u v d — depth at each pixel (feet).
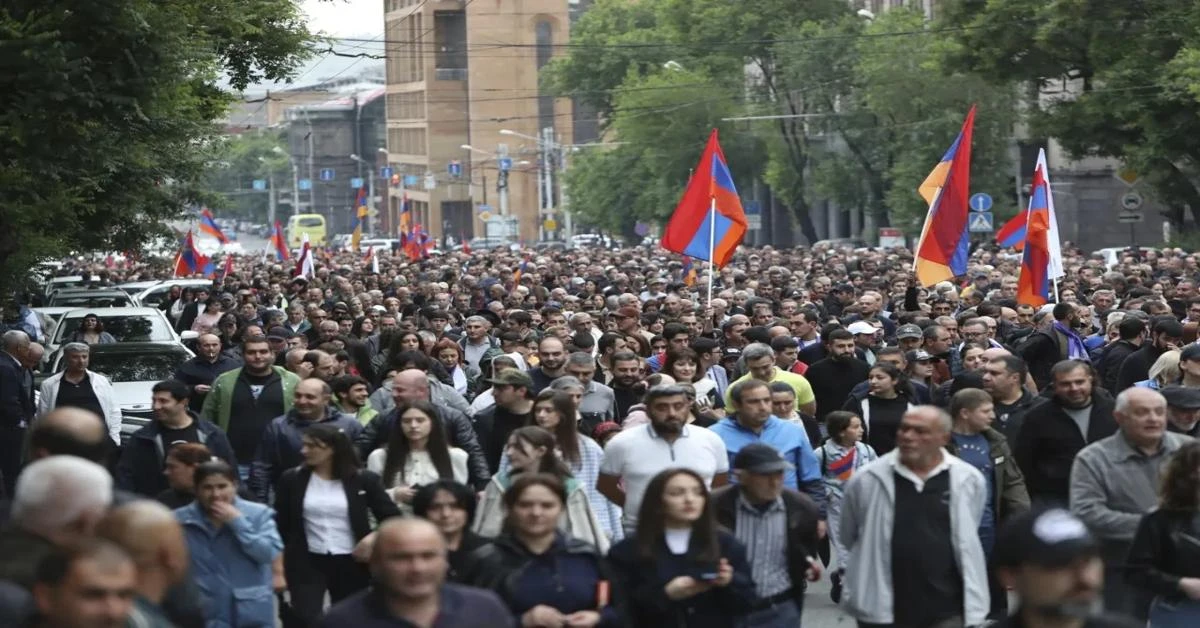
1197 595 45.65
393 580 34.32
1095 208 363.15
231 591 49.44
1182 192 260.42
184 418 66.95
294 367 83.61
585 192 514.68
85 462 36.50
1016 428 65.36
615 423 70.64
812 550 49.24
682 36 476.95
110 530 35.19
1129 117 247.29
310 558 56.13
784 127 419.74
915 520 48.44
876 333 102.73
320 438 55.72
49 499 35.47
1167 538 46.70
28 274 156.56
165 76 107.14
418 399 61.62
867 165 381.60
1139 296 133.69
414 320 120.98
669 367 78.84
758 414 62.95
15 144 103.81
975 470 49.42
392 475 60.49
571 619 42.24
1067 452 60.39
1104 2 248.73
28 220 109.91
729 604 45.09
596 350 110.52
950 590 48.44
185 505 52.54
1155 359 86.89
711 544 44.27
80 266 365.61
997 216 337.11
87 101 101.96
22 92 100.83
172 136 123.95
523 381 69.51
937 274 119.44
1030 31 263.29
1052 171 363.15
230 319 137.80
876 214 389.39
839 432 68.69
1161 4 247.29
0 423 90.79
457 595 35.58
